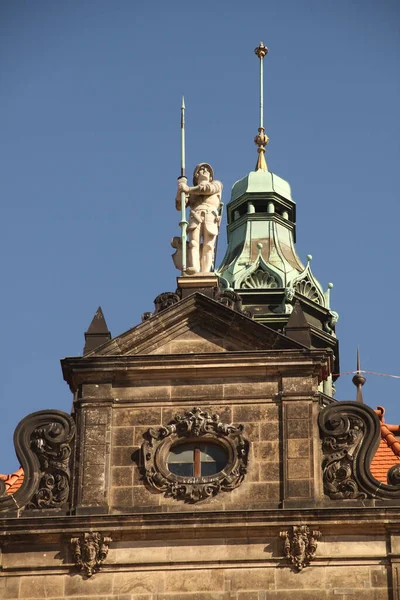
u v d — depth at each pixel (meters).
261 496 81.25
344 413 82.75
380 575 79.62
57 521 80.75
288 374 83.44
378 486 81.25
